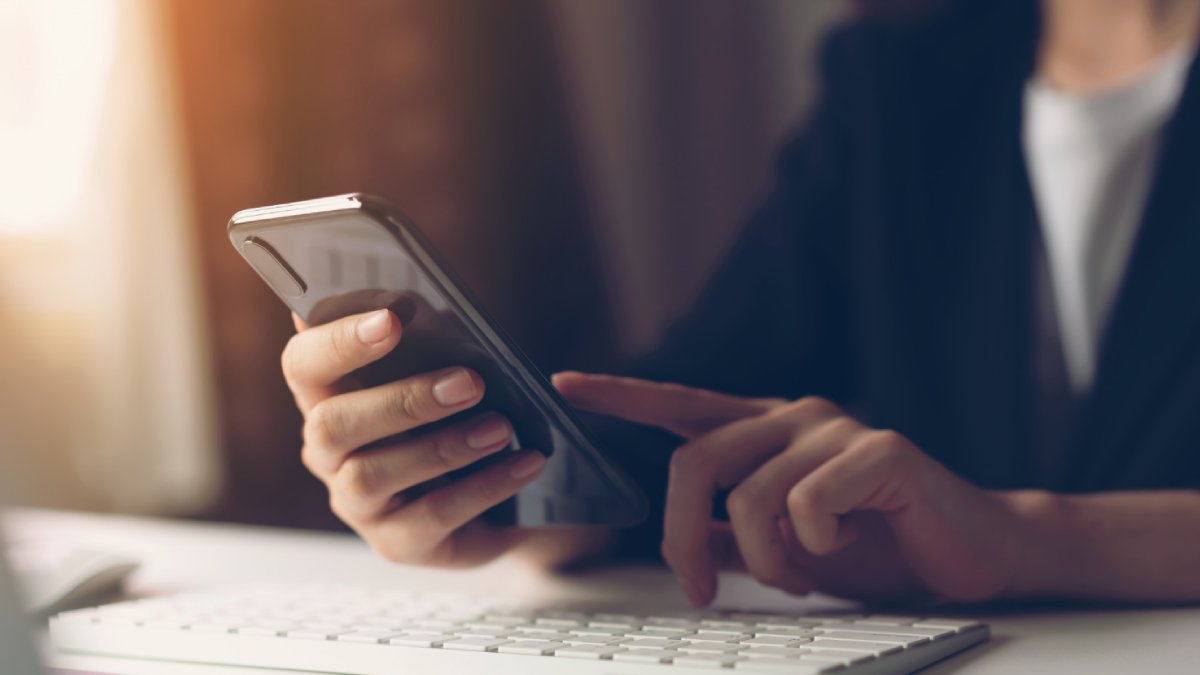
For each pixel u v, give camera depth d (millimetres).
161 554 838
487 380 476
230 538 927
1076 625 488
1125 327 894
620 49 2406
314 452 524
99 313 2355
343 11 2381
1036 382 997
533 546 683
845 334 1147
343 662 417
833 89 1192
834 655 365
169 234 2373
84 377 2342
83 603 599
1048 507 572
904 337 1053
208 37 2389
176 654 449
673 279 2447
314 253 428
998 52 1086
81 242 2342
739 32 2350
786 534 578
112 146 2352
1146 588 544
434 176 2391
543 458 522
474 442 495
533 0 2396
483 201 2398
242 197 2404
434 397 472
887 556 572
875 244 1077
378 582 681
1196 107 885
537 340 2422
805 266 1132
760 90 2350
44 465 2289
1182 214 883
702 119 2396
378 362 493
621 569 718
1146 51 1019
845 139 1162
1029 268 1004
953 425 1033
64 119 2330
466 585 660
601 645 395
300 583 644
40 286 2316
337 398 500
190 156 2396
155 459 2373
